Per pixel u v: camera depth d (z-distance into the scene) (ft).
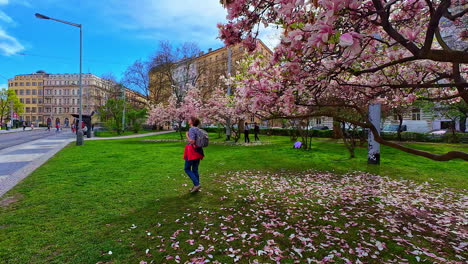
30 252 8.18
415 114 87.25
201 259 7.75
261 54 10.81
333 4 4.19
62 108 272.10
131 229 10.09
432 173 22.61
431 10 5.34
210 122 65.92
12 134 96.68
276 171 23.22
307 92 9.44
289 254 8.17
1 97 172.04
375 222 11.09
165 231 9.93
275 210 12.60
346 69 7.32
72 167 23.80
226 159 30.71
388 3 4.93
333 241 9.16
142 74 125.08
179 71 127.54
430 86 7.45
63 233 9.64
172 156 32.73
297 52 6.13
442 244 9.02
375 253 8.20
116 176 20.01
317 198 14.79
